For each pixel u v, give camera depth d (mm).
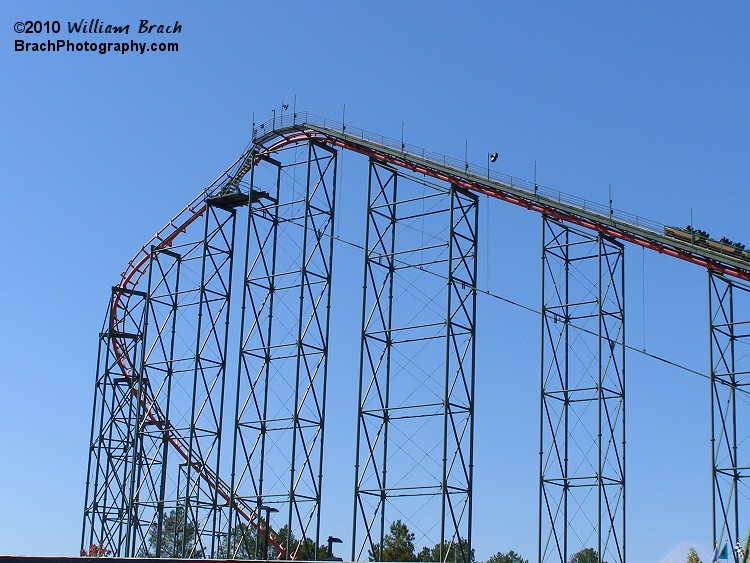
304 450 61062
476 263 59250
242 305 65062
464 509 55531
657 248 55500
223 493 70562
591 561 103125
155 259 73938
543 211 58031
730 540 53500
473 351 57938
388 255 60844
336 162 65500
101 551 71750
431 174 60062
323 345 62375
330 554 58875
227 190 69312
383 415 58688
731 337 56156
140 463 71750
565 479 57062
